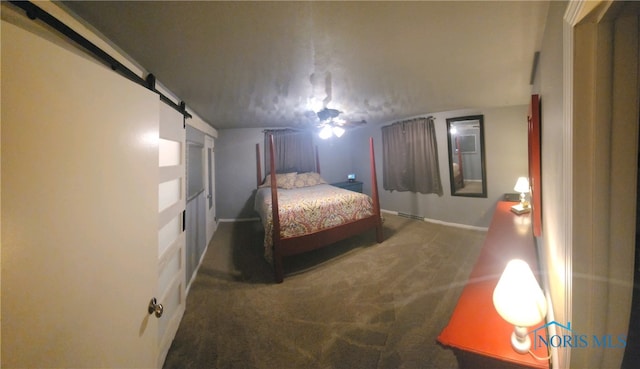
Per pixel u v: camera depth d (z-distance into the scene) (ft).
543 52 4.30
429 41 4.55
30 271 1.66
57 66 1.90
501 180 11.81
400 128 15.07
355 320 5.86
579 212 1.74
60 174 1.90
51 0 2.76
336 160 18.86
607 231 1.68
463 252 9.75
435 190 13.76
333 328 5.60
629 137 1.59
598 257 1.71
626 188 1.63
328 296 6.95
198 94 7.37
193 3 3.18
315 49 4.70
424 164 14.03
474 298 3.75
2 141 1.52
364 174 18.21
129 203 2.81
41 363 1.71
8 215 1.54
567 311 1.93
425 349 4.92
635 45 1.54
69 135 1.99
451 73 6.39
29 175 1.67
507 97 9.52
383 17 3.71
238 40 4.24
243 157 16.38
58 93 1.90
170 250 5.22
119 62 4.03
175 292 5.69
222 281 8.03
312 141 17.58
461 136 13.53
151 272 3.31
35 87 1.72
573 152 1.73
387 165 16.25
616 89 1.59
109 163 2.47
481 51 5.05
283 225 8.55
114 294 2.51
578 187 1.73
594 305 1.75
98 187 2.31
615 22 1.57
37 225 1.71
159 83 6.22
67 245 1.95
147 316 3.20
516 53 5.16
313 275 8.27
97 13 3.30
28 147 1.67
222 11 3.40
